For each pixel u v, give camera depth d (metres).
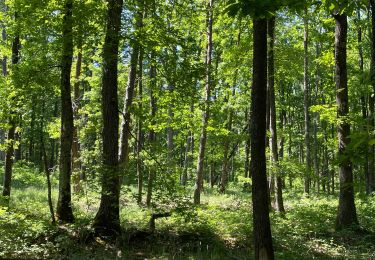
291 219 15.22
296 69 21.05
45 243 10.23
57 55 12.24
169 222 13.23
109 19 11.07
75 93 19.19
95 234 10.95
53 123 17.92
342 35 14.16
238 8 4.96
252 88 7.82
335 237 13.08
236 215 14.84
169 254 10.12
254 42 7.78
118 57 11.53
